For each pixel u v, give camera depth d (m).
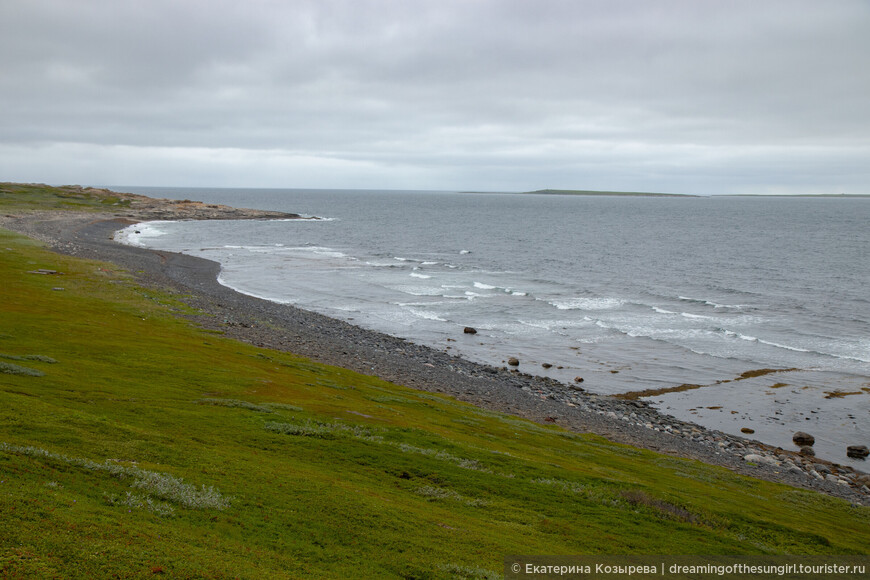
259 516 15.89
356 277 104.88
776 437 43.72
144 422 22.62
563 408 46.34
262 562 13.12
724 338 68.75
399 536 16.48
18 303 49.50
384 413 32.84
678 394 52.03
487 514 20.66
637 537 20.91
